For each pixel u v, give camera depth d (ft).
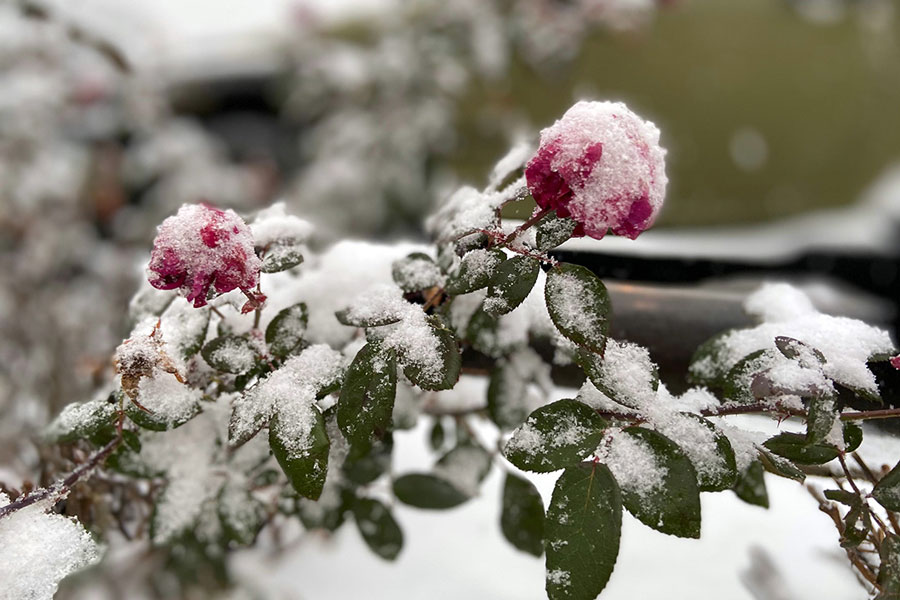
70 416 1.21
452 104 4.79
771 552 1.71
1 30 3.63
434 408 1.60
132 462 1.36
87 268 3.71
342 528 1.85
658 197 1.06
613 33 4.56
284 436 1.09
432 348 1.11
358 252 1.46
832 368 1.15
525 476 1.63
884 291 3.08
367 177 4.43
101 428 1.27
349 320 1.19
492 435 1.90
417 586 1.72
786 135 5.20
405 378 1.20
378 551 1.58
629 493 1.04
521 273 1.12
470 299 1.38
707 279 1.89
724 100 5.20
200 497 1.37
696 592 1.64
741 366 1.21
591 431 1.08
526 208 1.30
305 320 1.27
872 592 1.22
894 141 5.28
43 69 3.76
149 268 1.08
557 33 4.33
